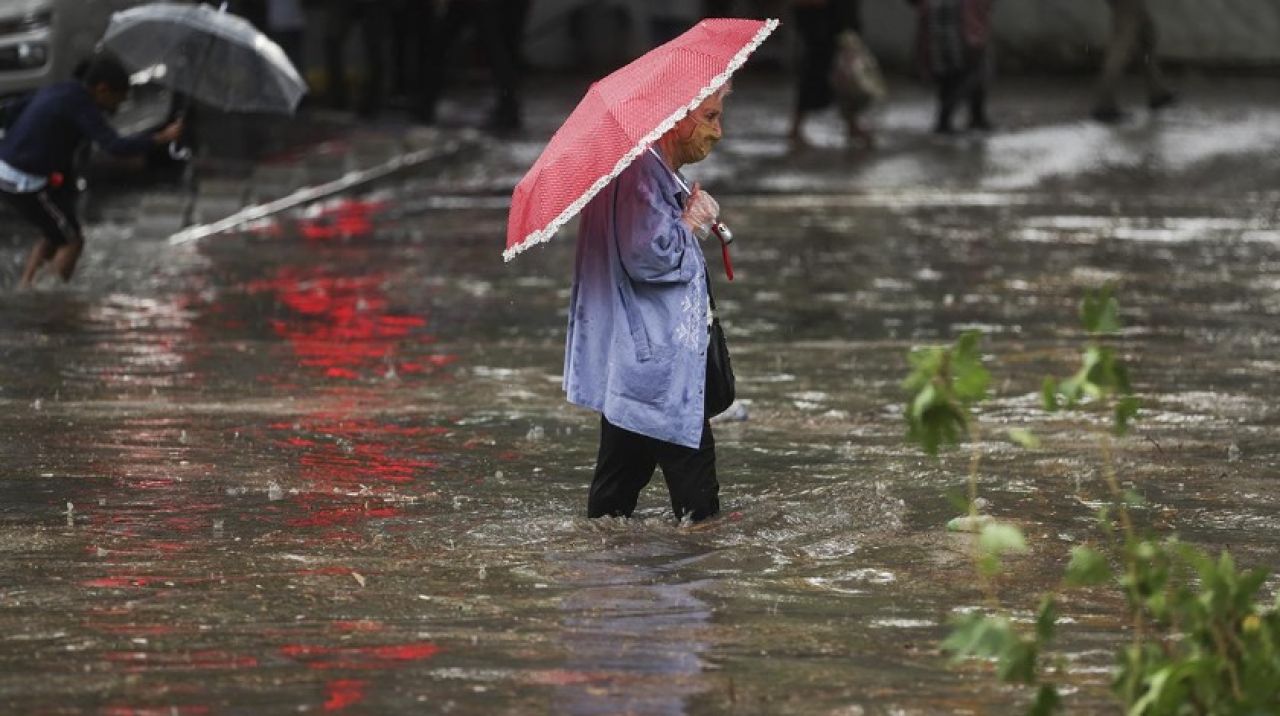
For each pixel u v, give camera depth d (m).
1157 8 88.44
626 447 20.17
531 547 19.47
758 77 90.56
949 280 43.19
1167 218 54.84
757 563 18.84
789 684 14.99
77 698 14.59
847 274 44.22
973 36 70.31
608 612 17.05
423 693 14.74
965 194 60.06
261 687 14.87
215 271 44.81
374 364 32.06
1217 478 22.94
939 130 71.69
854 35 68.69
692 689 14.87
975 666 15.47
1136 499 14.07
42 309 38.50
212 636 16.25
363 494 22.00
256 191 56.81
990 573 12.41
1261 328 36.06
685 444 19.17
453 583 18.03
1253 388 29.53
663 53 18.97
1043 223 53.88
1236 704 11.78
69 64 53.28
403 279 43.44
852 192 60.34
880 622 16.77
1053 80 87.69
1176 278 43.34
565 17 87.06
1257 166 64.50
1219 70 88.25
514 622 16.70
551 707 14.41
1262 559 19.14
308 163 60.16
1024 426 26.34
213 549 19.33
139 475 22.94
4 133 43.06
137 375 30.75
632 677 15.15
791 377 30.77
